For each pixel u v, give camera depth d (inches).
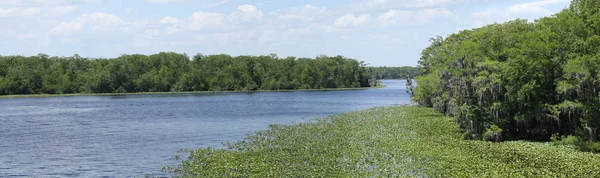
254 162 1480.1
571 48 1910.7
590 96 1771.7
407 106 3747.5
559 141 1795.0
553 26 2049.7
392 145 1737.2
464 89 2073.1
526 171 1286.9
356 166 1405.0
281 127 2458.2
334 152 1619.1
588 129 1728.6
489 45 2305.6
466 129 2020.2
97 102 5433.1
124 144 2020.2
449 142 1808.6
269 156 1573.6
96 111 4025.6
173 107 4416.8
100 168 1528.1
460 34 3248.0
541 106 1903.3
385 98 5462.6
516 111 1983.3
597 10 1926.7
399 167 1366.9
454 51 2615.7
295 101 5093.5
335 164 1433.3
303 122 2709.2
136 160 1644.9
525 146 1728.6
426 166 1370.6
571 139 1763.0
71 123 2994.6
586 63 1756.9
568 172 1293.1
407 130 2162.9
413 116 2837.1
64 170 1509.6
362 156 1539.1
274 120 2920.8
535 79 1914.4
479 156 1514.5
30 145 2032.5
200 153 1721.2
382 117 2812.5
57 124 2938.0
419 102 3595.0
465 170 1304.1
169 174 1406.3
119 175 1423.5
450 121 2498.8
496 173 1264.8
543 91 1953.7
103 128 2674.7
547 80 1950.1
